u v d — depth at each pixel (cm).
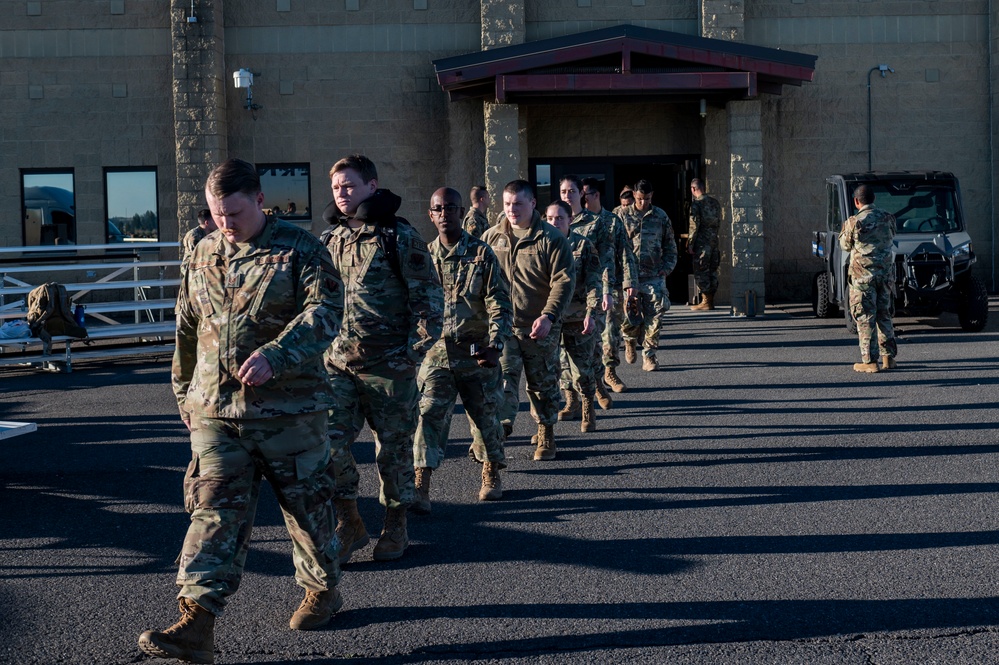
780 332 1616
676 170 2147
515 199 748
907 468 746
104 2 2061
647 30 1789
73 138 2069
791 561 550
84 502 713
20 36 2061
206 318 443
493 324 637
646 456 809
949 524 610
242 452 439
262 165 2077
